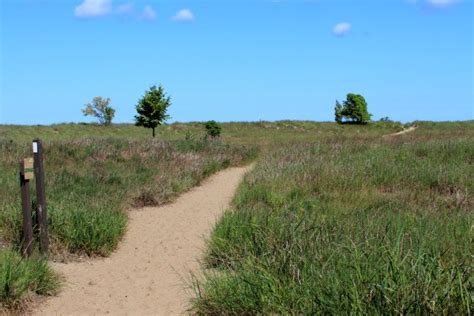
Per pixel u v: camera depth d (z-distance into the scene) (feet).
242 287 19.29
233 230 27.89
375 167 48.96
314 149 69.41
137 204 43.68
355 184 42.78
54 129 172.35
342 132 197.06
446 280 16.22
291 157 61.31
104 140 73.15
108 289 24.53
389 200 36.86
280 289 18.16
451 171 44.78
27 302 21.94
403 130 203.10
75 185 43.55
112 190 43.75
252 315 18.49
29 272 22.91
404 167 48.44
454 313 14.94
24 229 26.96
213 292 20.15
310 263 19.35
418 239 20.51
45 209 28.32
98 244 29.94
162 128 189.98
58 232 29.81
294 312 17.21
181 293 23.53
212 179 60.44
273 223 26.40
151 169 55.52
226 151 78.28
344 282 17.06
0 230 29.91
